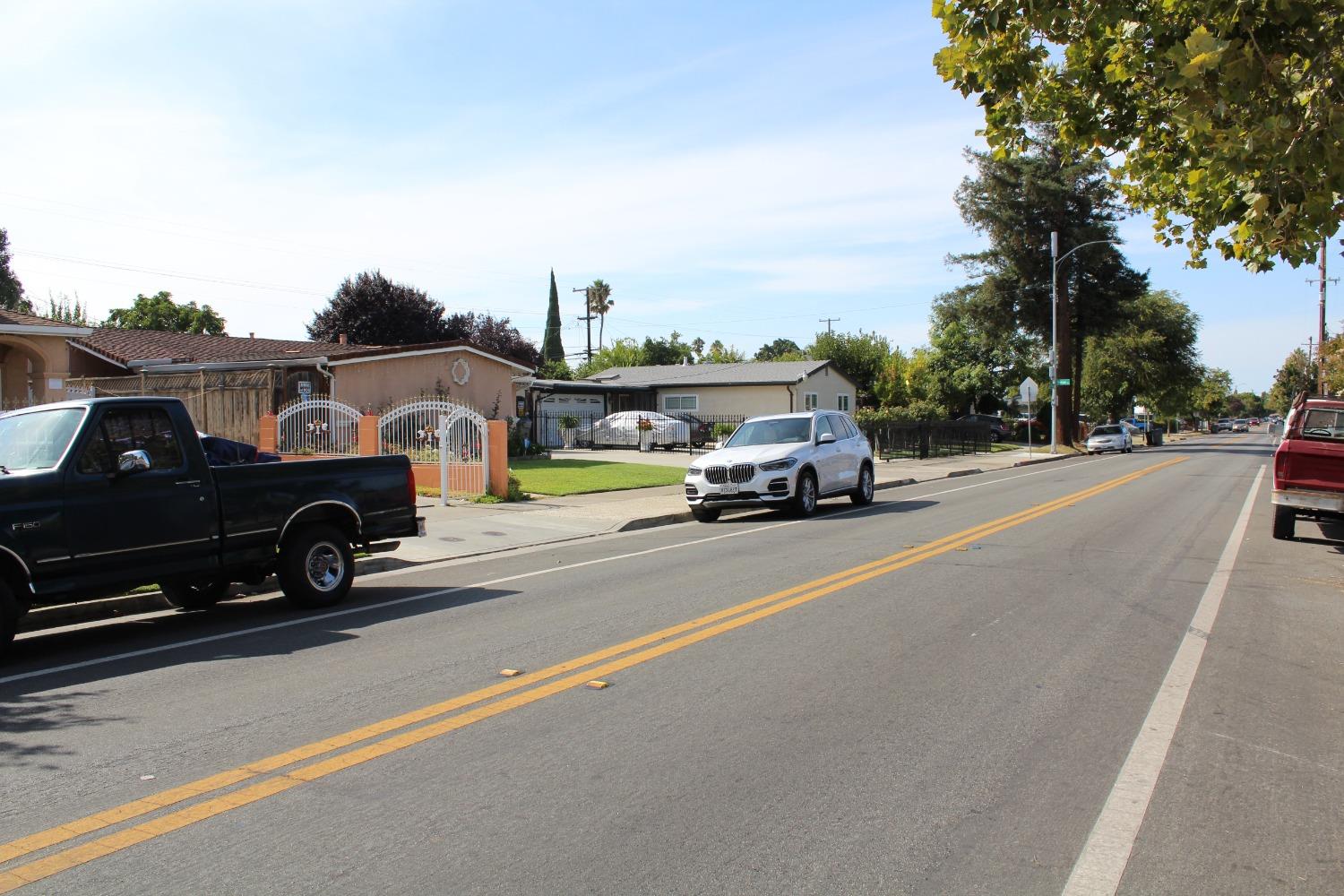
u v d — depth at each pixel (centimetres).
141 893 360
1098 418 6856
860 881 367
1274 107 671
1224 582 1009
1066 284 4728
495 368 2983
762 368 4722
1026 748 510
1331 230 679
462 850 392
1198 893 360
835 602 888
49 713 588
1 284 4144
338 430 2012
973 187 4744
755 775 471
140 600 955
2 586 720
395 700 602
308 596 915
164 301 5578
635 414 3884
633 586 997
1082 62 861
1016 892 360
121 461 760
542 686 625
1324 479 1291
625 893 357
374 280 4991
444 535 1441
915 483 2612
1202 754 504
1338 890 363
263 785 464
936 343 6053
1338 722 556
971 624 800
